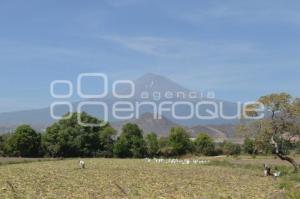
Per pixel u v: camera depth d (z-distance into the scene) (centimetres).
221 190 5972
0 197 4822
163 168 9700
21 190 5469
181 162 11931
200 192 5719
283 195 5288
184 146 17362
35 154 16450
